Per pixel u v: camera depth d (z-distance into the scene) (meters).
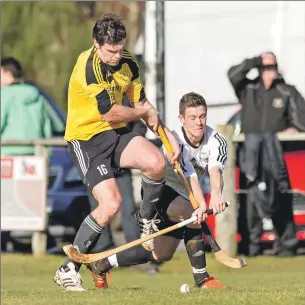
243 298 22.64
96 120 26.94
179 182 27.47
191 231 27.36
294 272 38.66
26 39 87.56
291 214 42.22
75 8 88.94
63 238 47.06
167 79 53.22
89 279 38.28
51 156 47.59
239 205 42.75
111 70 26.45
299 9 48.12
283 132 42.72
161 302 22.33
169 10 53.44
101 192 26.62
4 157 46.22
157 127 26.78
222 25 51.91
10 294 26.83
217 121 51.72
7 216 46.12
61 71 88.00
